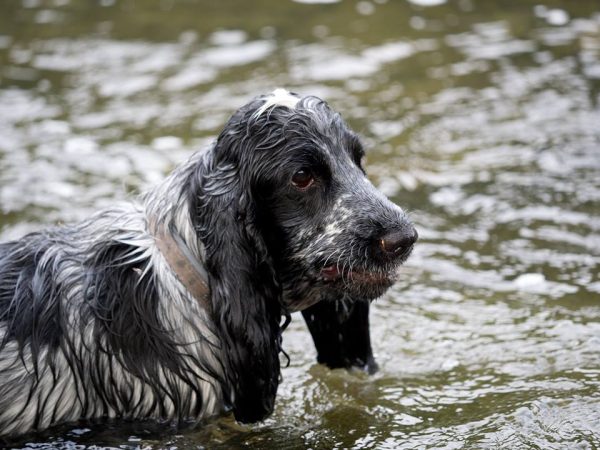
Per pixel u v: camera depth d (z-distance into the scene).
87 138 11.33
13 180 10.34
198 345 6.61
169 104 12.18
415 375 7.50
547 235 9.42
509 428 6.66
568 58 13.26
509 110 11.92
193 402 6.72
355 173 6.56
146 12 15.16
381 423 6.90
